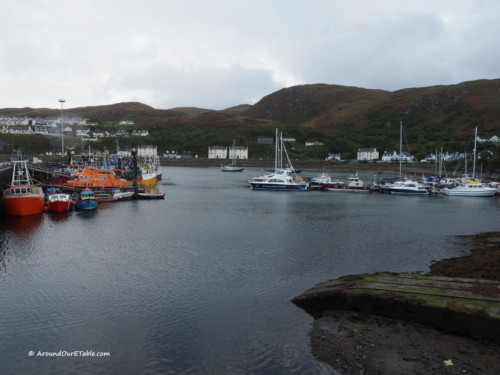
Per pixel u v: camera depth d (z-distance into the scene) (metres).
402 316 20.84
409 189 88.25
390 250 37.00
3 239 41.22
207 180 131.75
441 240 41.31
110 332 20.70
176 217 56.34
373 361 17.22
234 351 18.72
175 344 19.45
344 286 23.91
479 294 20.92
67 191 73.94
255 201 75.56
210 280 28.56
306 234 44.47
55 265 32.25
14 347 19.30
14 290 26.59
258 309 23.47
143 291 26.42
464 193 85.19
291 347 18.92
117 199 74.06
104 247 38.31
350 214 59.44
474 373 15.95
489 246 38.41
